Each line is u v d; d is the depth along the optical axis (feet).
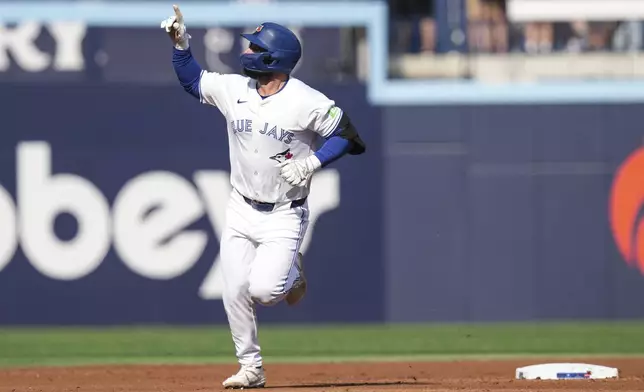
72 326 167.53
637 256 174.81
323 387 85.25
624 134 175.42
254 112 77.36
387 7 194.39
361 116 173.06
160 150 169.27
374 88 173.17
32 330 166.61
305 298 171.42
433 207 173.37
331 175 171.83
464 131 174.09
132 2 216.74
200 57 168.55
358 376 111.04
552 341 151.53
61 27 169.68
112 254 168.35
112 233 168.35
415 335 159.22
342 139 77.15
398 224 172.76
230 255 80.33
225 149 169.99
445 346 147.02
